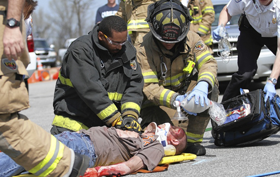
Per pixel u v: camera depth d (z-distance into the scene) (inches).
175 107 328.8
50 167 226.5
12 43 205.9
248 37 420.2
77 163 233.8
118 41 301.3
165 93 331.3
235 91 415.5
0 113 209.6
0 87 208.2
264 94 359.6
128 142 280.1
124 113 306.7
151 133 301.9
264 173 266.5
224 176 264.2
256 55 421.4
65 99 312.0
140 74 323.9
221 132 369.7
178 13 328.5
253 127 351.6
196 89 321.1
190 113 325.1
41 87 1304.1
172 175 272.4
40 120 597.6
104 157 277.6
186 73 356.5
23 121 220.1
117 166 267.3
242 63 415.5
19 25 209.6
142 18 454.6
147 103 368.8
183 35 333.4
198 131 354.3
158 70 349.7
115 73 315.0
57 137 268.5
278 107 354.9
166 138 312.8
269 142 376.2
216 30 428.1
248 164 293.3
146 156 279.0
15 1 206.5
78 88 295.3
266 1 385.4
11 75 213.5
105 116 295.0
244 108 350.6
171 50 345.1
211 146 382.3
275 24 395.5
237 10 419.5
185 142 320.5
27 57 228.7
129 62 317.7
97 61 305.4
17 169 250.4
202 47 353.7
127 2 472.4
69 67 300.5
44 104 816.9
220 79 735.1
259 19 402.0
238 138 359.6
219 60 714.8
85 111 307.7
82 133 280.7
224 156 328.2
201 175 268.5
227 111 363.9
